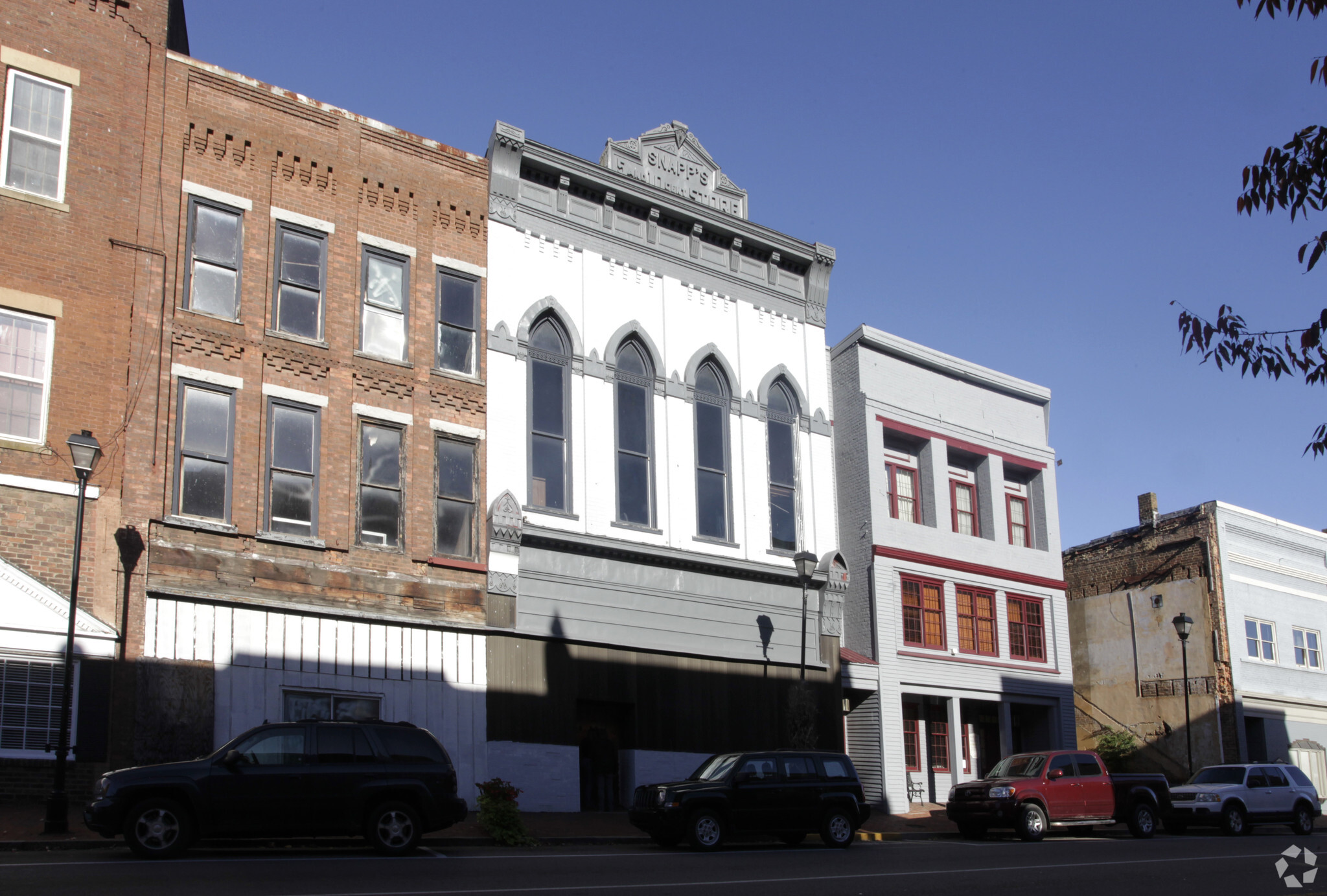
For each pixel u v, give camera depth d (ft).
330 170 77.30
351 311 76.28
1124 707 131.64
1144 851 65.62
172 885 38.75
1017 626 110.42
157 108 71.05
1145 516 136.15
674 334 91.09
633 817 63.77
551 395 84.02
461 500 78.23
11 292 63.52
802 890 43.34
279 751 50.90
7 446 61.93
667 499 87.20
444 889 40.11
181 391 68.90
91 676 61.98
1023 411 116.47
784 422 96.78
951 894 44.11
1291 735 128.98
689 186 95.50
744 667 88.74
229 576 67.77
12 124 65.72
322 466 72.79
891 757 95.09
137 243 68.44
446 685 74.23
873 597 97.81
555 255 85.97
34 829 53.36
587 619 81.00
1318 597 138.92
